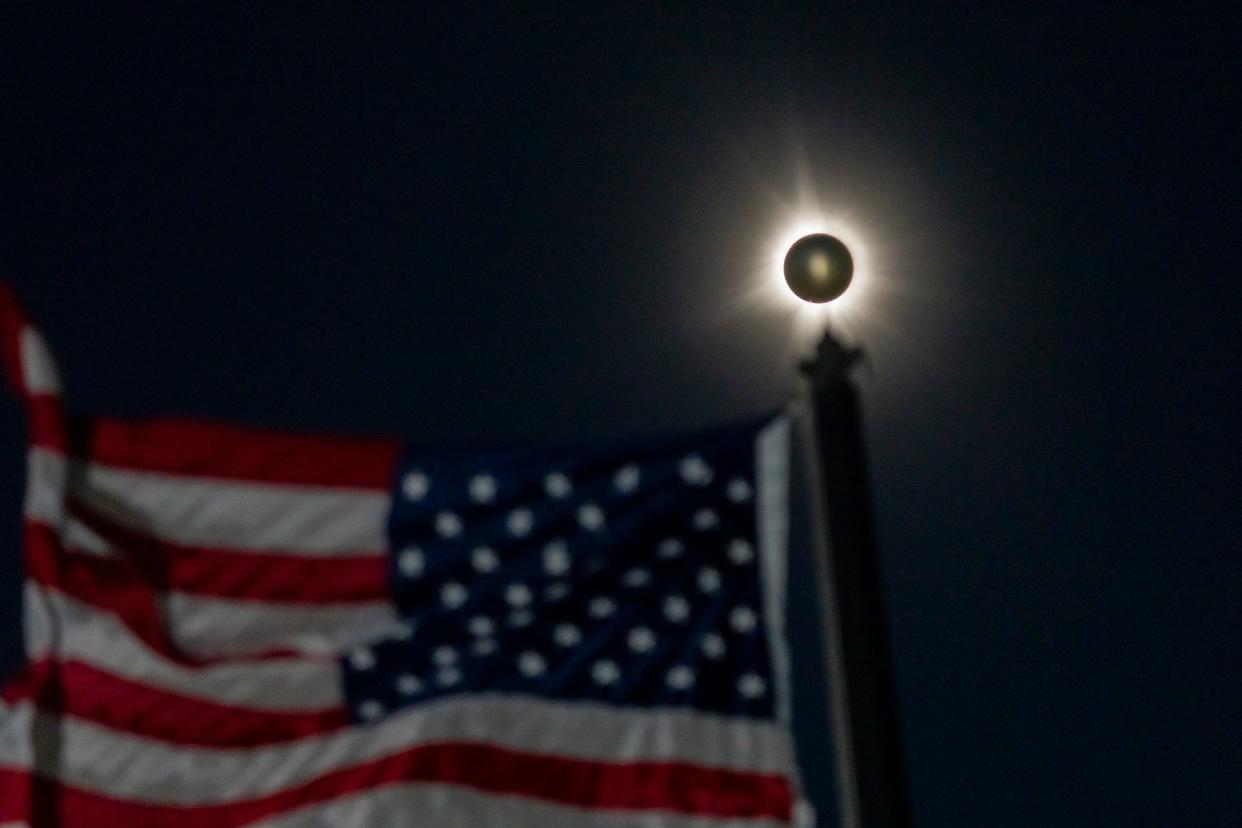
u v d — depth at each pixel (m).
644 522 16.06
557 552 16.09
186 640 16.06
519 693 16.09
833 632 13.69
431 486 16.30
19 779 15.58
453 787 15.80
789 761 15.80
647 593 16.22
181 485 16.31
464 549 16.16
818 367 14.69
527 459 16.23
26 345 15.87
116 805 15.74
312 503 16.31
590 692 16.03
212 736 16.03
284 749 16.08
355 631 16.19
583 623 16.23
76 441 16.20
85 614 15.96
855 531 14.00
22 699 15.80
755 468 16.06
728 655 16.12
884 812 12.84
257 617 16.12
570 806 15.74
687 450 16.03
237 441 16.48
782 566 16.17
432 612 16.17
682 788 15.72
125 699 15.96
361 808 15.80
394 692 16.19
